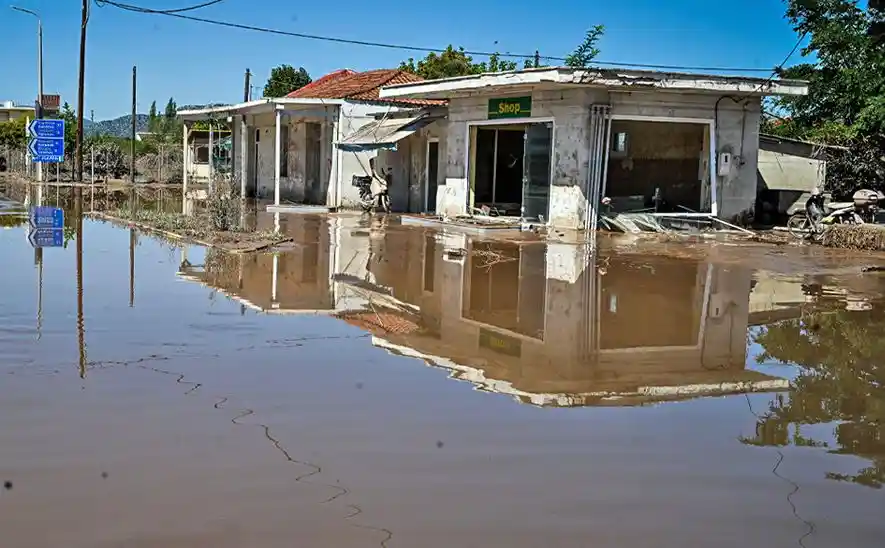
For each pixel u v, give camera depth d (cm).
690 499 442
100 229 1916
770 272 1354
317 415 565
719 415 594
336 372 682
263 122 3481
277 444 507
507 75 2028
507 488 450
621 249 1677
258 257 1455
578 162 2030
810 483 468
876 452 520
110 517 403
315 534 391
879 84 2295
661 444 527
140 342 771
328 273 1288
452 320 938
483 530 399
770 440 539
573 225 2055
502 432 541
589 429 553
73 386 621
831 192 2416
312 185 3105
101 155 5094
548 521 411
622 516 419
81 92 4231
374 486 447
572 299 1088
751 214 2222
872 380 700
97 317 880
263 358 723
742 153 2183
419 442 517
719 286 1207
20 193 3462
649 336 871
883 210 2034
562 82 1903
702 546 390
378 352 762
